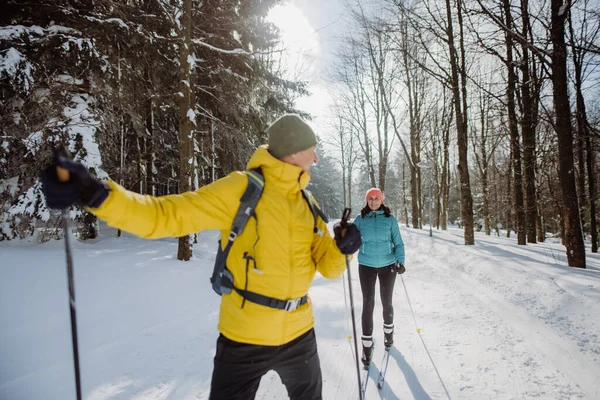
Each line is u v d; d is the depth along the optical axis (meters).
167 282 5.48
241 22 8.98
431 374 3.01
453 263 8.08
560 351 3.13
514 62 8.05
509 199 19.44
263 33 10.34
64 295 4.27
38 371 2.71
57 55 7.15
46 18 7.50
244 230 1.41
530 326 3.81
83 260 6.14
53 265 5.45
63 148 1.01
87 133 7.64
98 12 7.80
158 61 8.93
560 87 6.71
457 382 2.84
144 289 4.96
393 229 3.65
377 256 3.59
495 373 2.91
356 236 1.56
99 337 3.38
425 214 42.84
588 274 5.54
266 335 1.40
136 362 3.01
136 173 11.29
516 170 12.12
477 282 6.09
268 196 1.45
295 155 1.50
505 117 12.84
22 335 3.20
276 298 1.41
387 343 3.54
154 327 3.77
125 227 1.15
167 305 4.48
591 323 3.55
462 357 3.27
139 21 8.13
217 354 1.44
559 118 6.78
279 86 12.29
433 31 11.02
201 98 11.17
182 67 7.97
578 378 2.69
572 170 6.64
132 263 6.46
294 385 1.56
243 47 9.68
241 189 1.43
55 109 7.17
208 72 9.88
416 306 5.05
